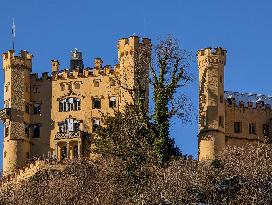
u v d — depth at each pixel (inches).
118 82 4586.6
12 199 3878.0
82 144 5044.3
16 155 5113.2
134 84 4859.7
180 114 4106.8
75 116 5147.6
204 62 5118.1
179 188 3294.8
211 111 5032.0
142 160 3885.3
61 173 4357.8
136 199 3410.4
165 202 3277.6
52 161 4453.7
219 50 5137.8
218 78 5098.4
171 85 4126.5
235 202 3250.5
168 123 4047.7
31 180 4384.8
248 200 3218.5
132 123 4069.9
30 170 4530.0
